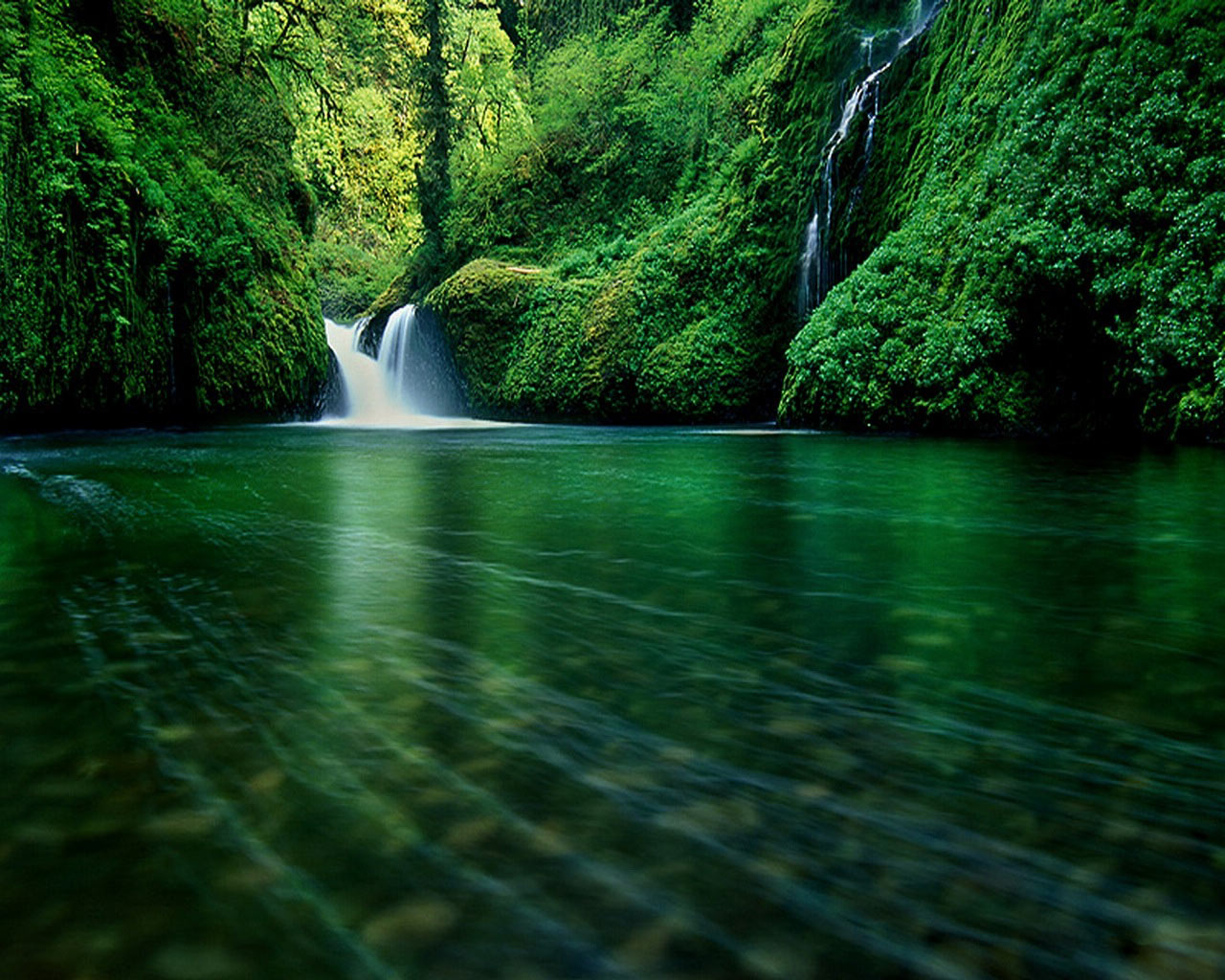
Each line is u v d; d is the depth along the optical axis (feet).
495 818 4.45
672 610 9.02
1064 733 5.61
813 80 60.13
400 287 98.32
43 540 13.34
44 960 3.30
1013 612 8.95
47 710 6.03
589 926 3.52
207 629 8.23
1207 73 30.53
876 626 8.38
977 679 6.74
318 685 6.58
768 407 60.49
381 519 15.66
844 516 15.98
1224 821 4.41
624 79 88.69
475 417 81.46
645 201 81.87
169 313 48.93
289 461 28.91
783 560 11.80
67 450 33.55
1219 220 27.99
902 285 43.39
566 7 108.88
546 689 6.51
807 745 5.43
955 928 3.51
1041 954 3.34
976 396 37.55
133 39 53.72
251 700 6.27
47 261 38.91
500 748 5.38
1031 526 14.67
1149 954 3.34
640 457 30.25
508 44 119.34
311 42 82.48
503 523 15.25
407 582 10.37
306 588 10.03
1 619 8.55
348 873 3.92
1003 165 38.17
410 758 5.23
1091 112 33.76
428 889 3.79
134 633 8.07
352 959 3.31
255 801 4.65
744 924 3.54
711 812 4.53
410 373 86.69
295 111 78.84
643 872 3.93
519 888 3.79
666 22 94.07
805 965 3.28
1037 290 34.68
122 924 3.53
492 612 8.90
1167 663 7.15
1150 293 29.27
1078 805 4.60
